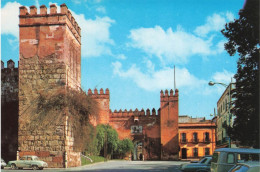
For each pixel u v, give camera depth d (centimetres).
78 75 4812
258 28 2630
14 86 5147
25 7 4312
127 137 7800
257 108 2686
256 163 1277
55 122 4059
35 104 4112
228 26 2858
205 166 2384
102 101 7875
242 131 2853
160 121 7700
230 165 1700
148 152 7688
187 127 8738
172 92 7688
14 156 4866
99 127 7075
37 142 4059
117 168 3669
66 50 4250
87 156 6003
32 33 4256
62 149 4009
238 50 2841
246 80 2805
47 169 3612
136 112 7881
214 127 8575
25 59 4219
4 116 5028
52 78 4150
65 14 4241
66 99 4106
